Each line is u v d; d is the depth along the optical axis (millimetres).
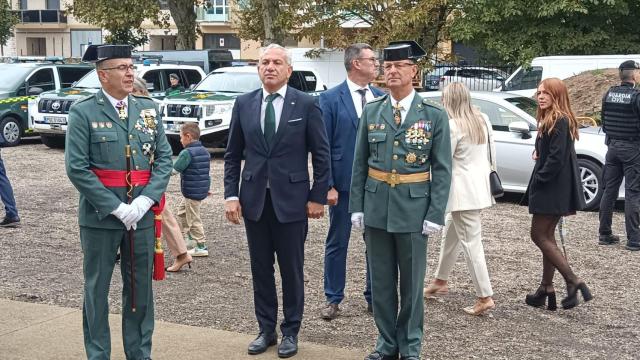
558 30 19797
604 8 19734
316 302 6453
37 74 17750
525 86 16688
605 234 8695
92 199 4379
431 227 4762
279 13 24297
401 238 4812
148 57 19438
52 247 8250
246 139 5074
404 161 4801
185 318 5984
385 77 4875
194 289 6781
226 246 8398
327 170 5121
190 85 18109
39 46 46812
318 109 5109
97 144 4461
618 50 20141
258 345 5145
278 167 5020
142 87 6828
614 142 8477
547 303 6426
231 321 5934
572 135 6137
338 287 5980
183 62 19812
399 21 20500
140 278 4645
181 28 29391
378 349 4988
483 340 5590
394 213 4789
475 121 6039
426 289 6590
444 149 4797
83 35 45781
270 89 5035
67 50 46062
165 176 4668
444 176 4797
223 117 15047
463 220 6066
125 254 4629
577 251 8391
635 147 8352
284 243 5078
